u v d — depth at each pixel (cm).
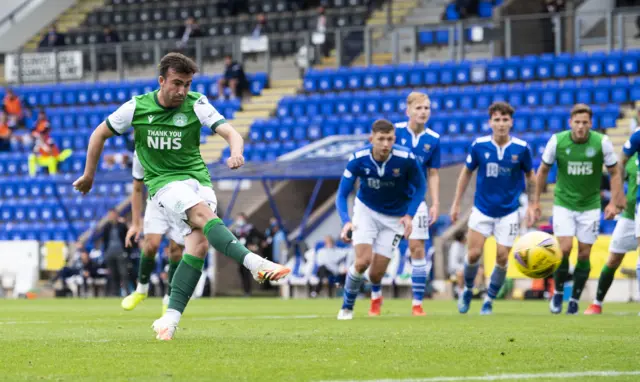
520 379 1019
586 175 2423
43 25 7462
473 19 5650
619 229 2442
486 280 4066
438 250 4238
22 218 5659
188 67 1448
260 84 6081
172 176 1484
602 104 5181
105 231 4378
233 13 7044
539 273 2106
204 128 5831
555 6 5712
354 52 5950
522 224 4162
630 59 5275
